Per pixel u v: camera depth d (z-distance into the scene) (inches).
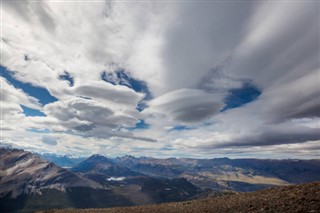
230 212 820.6
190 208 1016.9
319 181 1026.1
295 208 719.1
